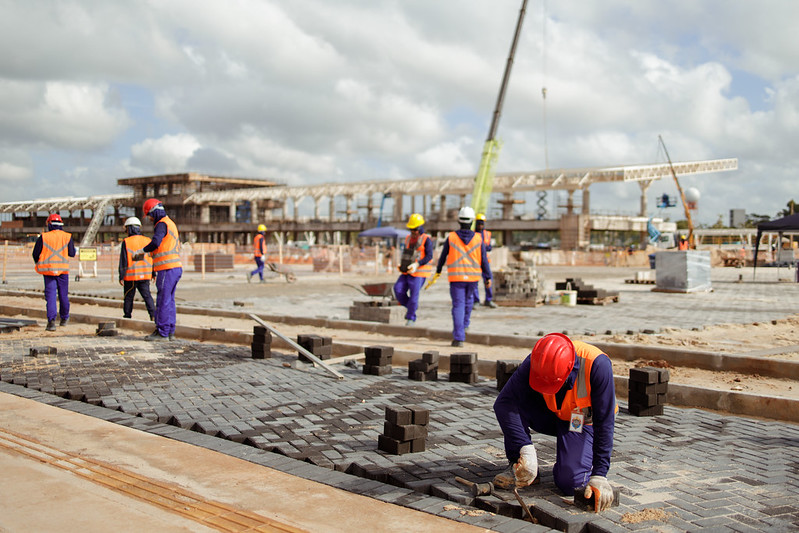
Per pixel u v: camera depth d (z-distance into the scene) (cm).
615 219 6028
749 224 8275
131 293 1240
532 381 371
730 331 1170
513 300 1691
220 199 7469
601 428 371
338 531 347
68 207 6272
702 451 499
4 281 2427
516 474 386
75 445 490
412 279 1177
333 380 741
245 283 2614
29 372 758
